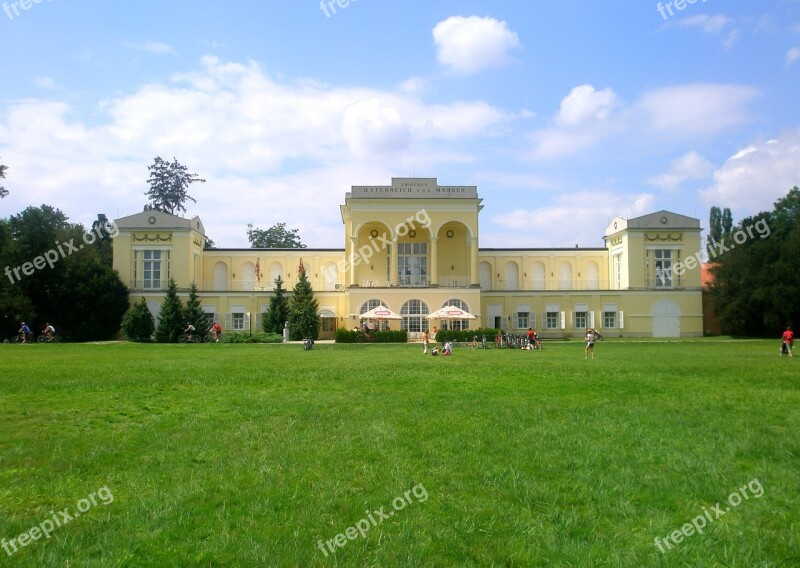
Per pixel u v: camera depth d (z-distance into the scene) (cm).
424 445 1106
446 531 711
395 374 2302
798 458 1007
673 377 2145
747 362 2827
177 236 6450
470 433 1202
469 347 4728
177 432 1212
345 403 1577
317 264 7062
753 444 1091
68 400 1595
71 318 5806
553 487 870
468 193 6294
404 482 888
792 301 5750
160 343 5416
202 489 854
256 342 5562
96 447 1083
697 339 5966
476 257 6256
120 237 6425
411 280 6719
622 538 699
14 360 2958
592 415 1389
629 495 839
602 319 6544
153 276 6438
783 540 688
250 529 714
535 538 695
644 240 6588
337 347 4591
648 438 1149
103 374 2236
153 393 1733
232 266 7050
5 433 1198
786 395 1667
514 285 7231
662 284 6581
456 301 5975
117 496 832
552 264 7250
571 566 629
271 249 7081
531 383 2002
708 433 1188
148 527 723
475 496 837
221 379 2094
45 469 951
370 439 1151
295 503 800
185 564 629
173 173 9362
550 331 6594
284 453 1045
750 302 5934
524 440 1145
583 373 2322
